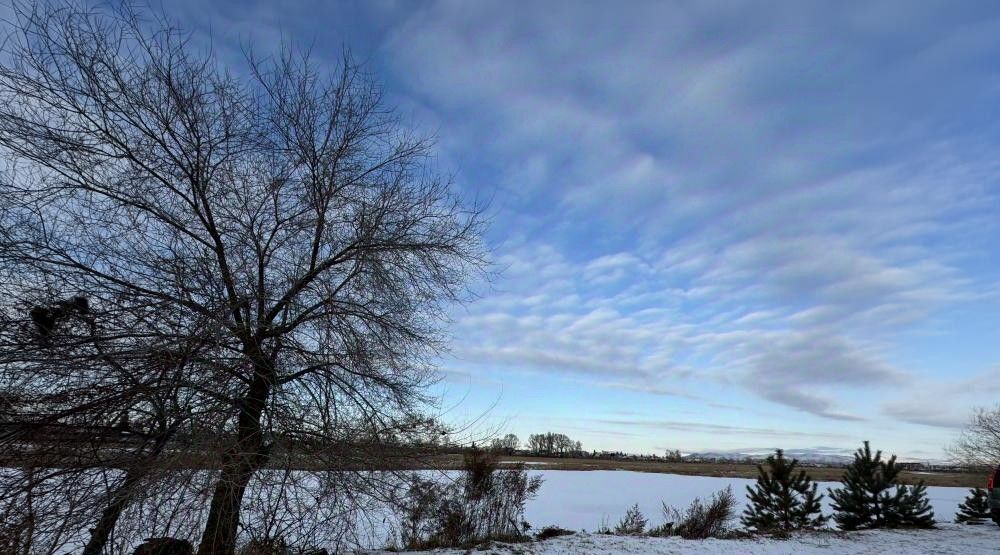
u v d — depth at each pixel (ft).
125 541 17.46
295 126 24.50
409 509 24.45
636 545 32.07
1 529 17.20
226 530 18.56
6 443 18.04
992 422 109.19
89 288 20.02
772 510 45.98
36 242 19.43
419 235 25.71
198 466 17.72
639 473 131.95
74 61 20.61
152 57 22.26
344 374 22.97
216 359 19.72
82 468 18.29
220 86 23.30
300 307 22.97
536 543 31.78
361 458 21.85
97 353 19.08
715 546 32.45
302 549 20.75
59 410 18.63
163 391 18.58
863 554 30.58
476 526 32.63
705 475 134.82
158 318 20.13
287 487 19.90
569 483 96.27
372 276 24.12
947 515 66.74
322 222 24.17
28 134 19.89
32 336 18.86
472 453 30.07
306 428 21.36
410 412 24.14
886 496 45.83
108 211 21.33
